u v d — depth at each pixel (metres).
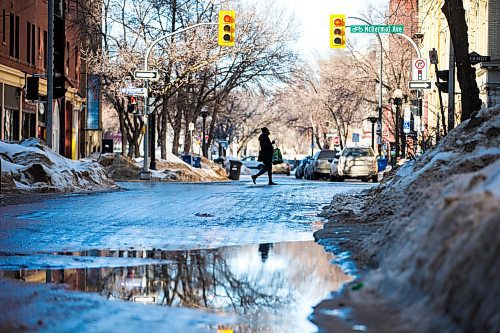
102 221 22.52
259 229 20.61
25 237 18.39
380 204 21.72
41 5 69.56
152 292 11.41
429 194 11.71
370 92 99.19
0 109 58.78
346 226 20.23
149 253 15.80
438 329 7.58
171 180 60.84
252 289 11.58
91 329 8.85
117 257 15.20
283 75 81.56
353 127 148.12
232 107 115.25
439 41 71.75
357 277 12.15
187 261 14.66
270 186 47.81
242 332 8.79
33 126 67.12
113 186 43.72
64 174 38.91
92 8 71.75
